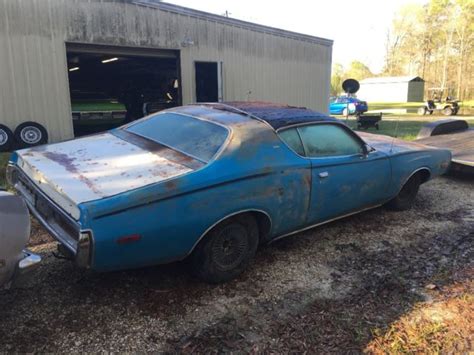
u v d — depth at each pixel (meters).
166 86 17.42
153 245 2.86
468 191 6.49
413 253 4.12
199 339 2.71
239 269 3.48
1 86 9.34
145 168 3.14
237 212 3.24
